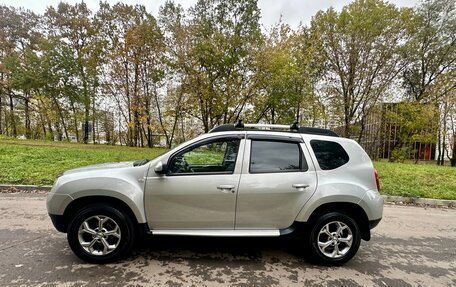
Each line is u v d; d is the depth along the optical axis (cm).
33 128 3197
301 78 1842
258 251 376
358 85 2073
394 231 493
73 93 2614
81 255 321
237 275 308
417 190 804
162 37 2114
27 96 2809
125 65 2259
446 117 1919
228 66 1833
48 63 2484
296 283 296
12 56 2598
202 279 296
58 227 330
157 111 2534
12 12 2666
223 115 1980
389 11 1892
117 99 2584
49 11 2595
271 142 350
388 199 753
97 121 2986
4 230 423
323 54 2109
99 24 2456
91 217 322
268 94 1869
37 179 760
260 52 1795
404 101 2084
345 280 307
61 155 1148
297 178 335
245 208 328
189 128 2706
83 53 2591
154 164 332
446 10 2072
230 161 344
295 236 332
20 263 318
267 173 334
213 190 324
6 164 905
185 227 330
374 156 2481
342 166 352
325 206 343
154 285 280
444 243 441
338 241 340
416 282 309
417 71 2262
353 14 1958
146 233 325
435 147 2473
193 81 1855
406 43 1991
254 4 1911
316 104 2095
